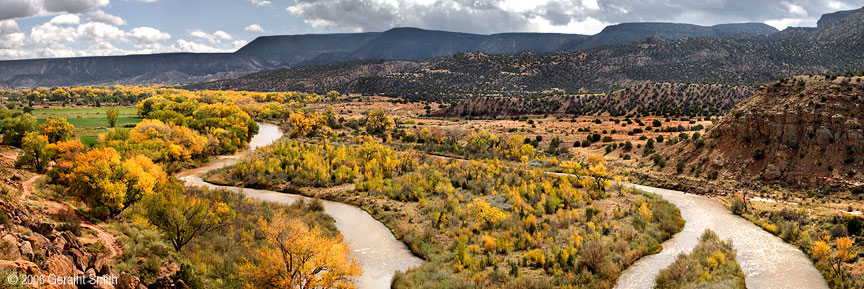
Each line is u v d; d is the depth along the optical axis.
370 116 168.62
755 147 75.00
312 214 60.41
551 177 84.19
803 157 68.44
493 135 129.25
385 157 93.31
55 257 22.55
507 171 90.31
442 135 141.38
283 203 69.31
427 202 67.56
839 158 64.81
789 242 49.47
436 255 46.56
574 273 40.44
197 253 38.12
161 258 34.28
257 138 145.38
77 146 71.31
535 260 43.00
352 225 59.00
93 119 156.50
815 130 68.81
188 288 29.28
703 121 144.88
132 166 47.31
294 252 33.38
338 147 111.88
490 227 54.38
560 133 139.12
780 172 69.19
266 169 86.81
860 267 39.53
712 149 81.75
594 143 122.88
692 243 50.34
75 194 43.53
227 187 80.31
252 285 32.56
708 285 37.06
